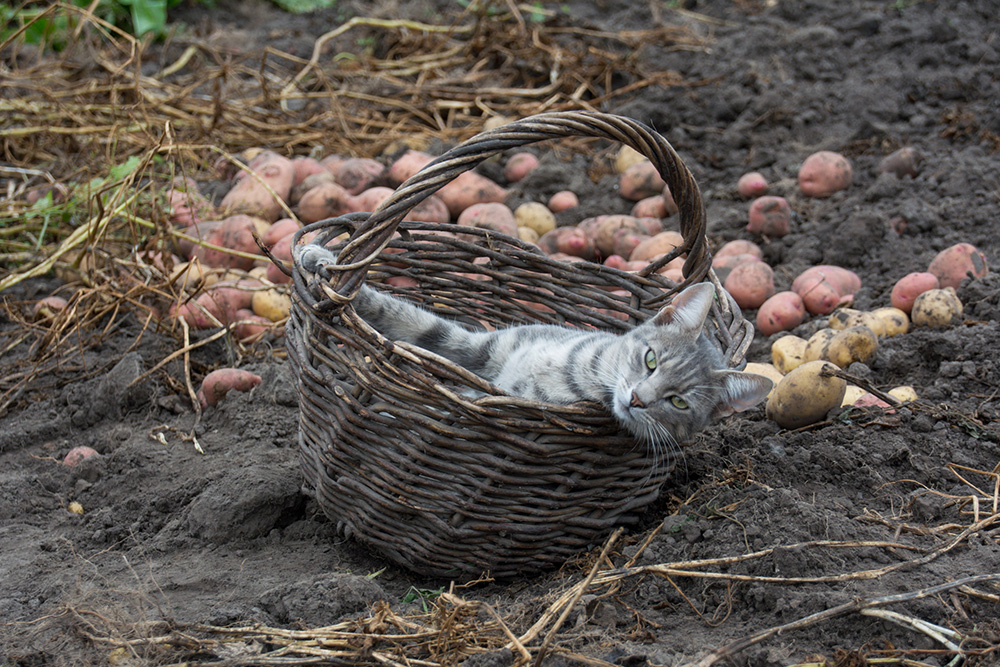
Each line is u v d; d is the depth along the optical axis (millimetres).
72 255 3555
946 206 3572
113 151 3678
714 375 3066
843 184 3666
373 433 2965
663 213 3666
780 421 3154
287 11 4699
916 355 3266
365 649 2869
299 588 2947
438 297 3293
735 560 2934
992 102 3838
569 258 3424
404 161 3658
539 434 2938
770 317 3393
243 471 3121
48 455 3225
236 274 3453
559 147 3893
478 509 2957
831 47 4062
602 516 3006
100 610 2922
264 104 3967
